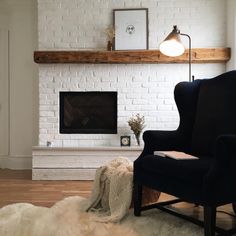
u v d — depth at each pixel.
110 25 3.96
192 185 1.83
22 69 4.29
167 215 2.31
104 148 3.66
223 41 3.93
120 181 2.32
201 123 2.46
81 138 3.95
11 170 4.18
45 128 3.95
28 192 3.04
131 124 3.78
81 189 3.19
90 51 3.78
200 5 3.94
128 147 3.67
